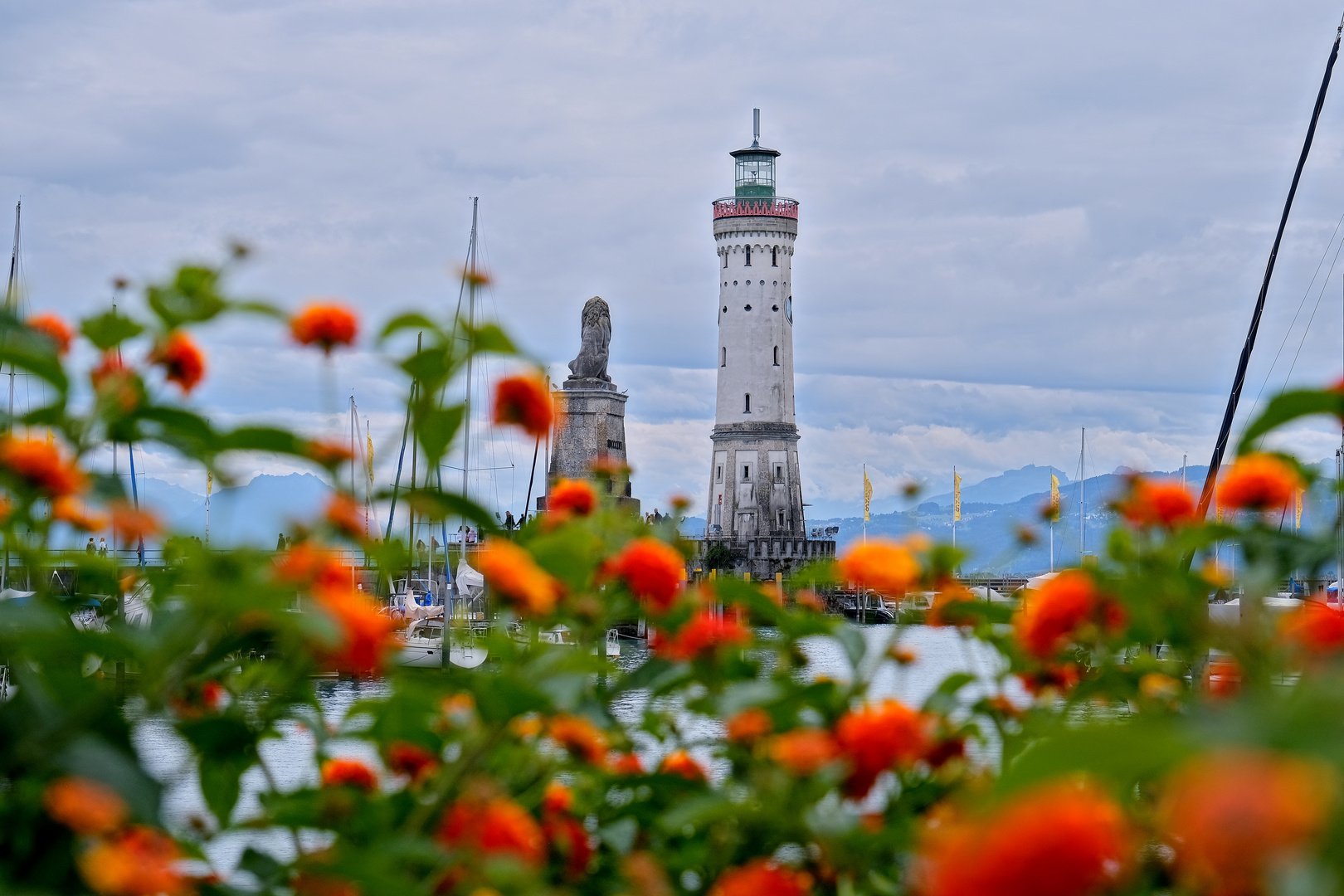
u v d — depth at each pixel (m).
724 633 4.47
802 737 3.76
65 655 3.67
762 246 140.50
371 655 3.22
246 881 4.05
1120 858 1.54
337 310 3.98
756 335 140.00
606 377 98.88
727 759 4.77
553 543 4.36
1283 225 32.22
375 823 4.10
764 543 133.50
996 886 1.47
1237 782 1.48
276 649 4.05
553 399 3.93
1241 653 3.76
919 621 4.72
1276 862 1.44
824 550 136.25
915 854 3.51
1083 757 1.84
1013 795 1.86
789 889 3.29
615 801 5.23
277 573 3.48
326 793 4.09
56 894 3.13
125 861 2.92
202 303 4.07
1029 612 3.83
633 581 4.36
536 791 4.33
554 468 96.50
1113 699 4.71
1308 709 1.75
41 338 4.07
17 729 3.36
